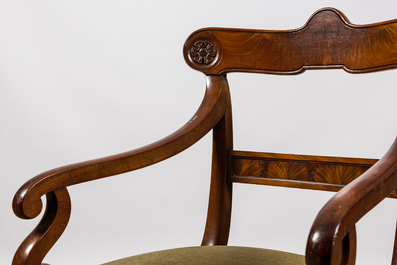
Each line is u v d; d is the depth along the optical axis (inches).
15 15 96.7
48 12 96.6
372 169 32.1
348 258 26.7
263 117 94.4
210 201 52.3
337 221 25.1
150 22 96.5
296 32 50.1
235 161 52.1
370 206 28.9
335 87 90.8
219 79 53.0
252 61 51.8
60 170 37.5
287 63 50.3
